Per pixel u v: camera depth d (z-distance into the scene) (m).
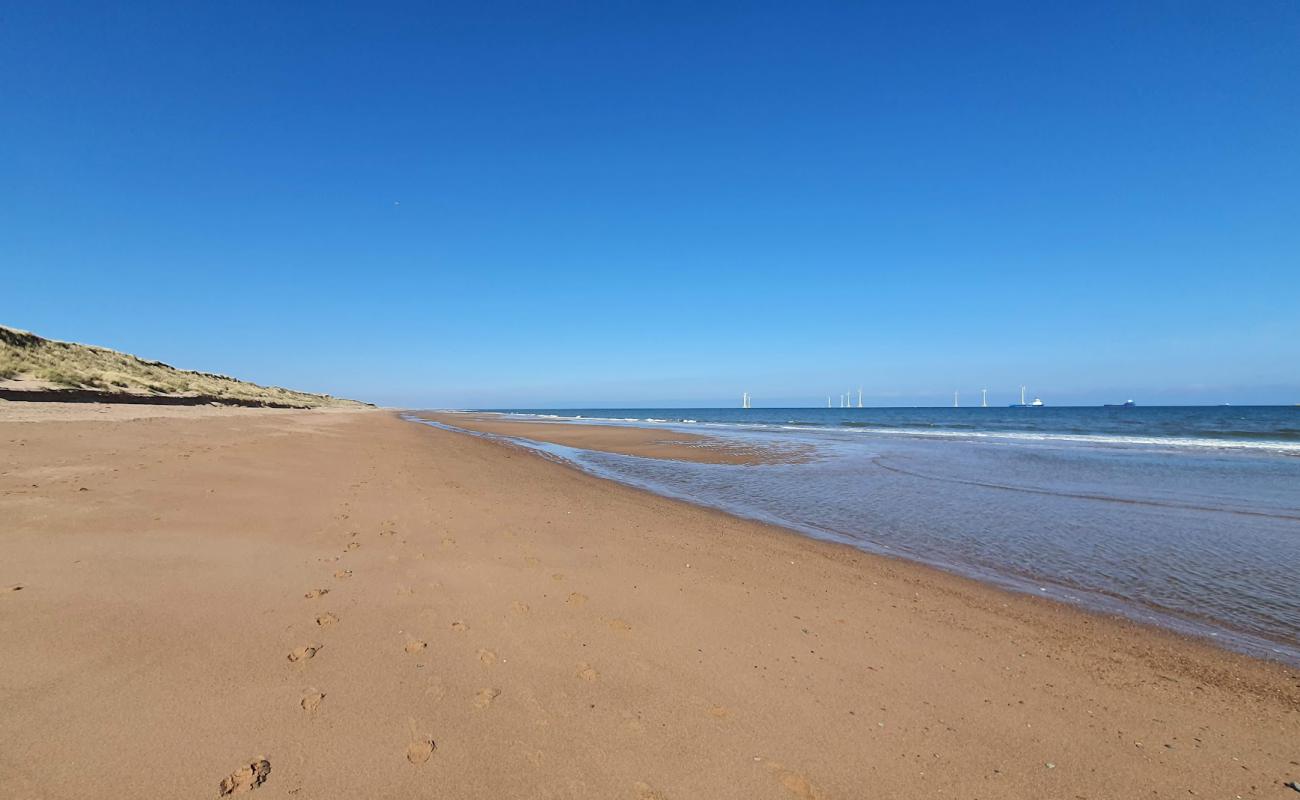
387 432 25.73
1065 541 9.07
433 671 3.80
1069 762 3.34
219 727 3.00
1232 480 15.66
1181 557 8.22
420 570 5.75
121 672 3.40
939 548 8.63
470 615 4.77
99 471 8.35
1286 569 7.68
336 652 3.93
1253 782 3.25
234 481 8.84
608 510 10.09
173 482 8.22
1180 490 14.01
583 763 3.01
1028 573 7.46
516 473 14.37
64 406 17.59
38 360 24.27
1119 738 3.64
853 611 5.68
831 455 22.73
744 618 5.24
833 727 3.52
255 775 2.69
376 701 3.38
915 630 5.29
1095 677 4.54
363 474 11.23
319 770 2.77
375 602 4.84
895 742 3.41
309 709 3.24
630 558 6.91
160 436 13.12
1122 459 21.00
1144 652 5.11
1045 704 4.03
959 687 4.20
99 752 2.73
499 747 3.07
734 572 6.71
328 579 5.25
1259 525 10.19
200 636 3.94
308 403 59.62
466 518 8.21
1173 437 33.66
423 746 3.02
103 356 32.91
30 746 2.72
